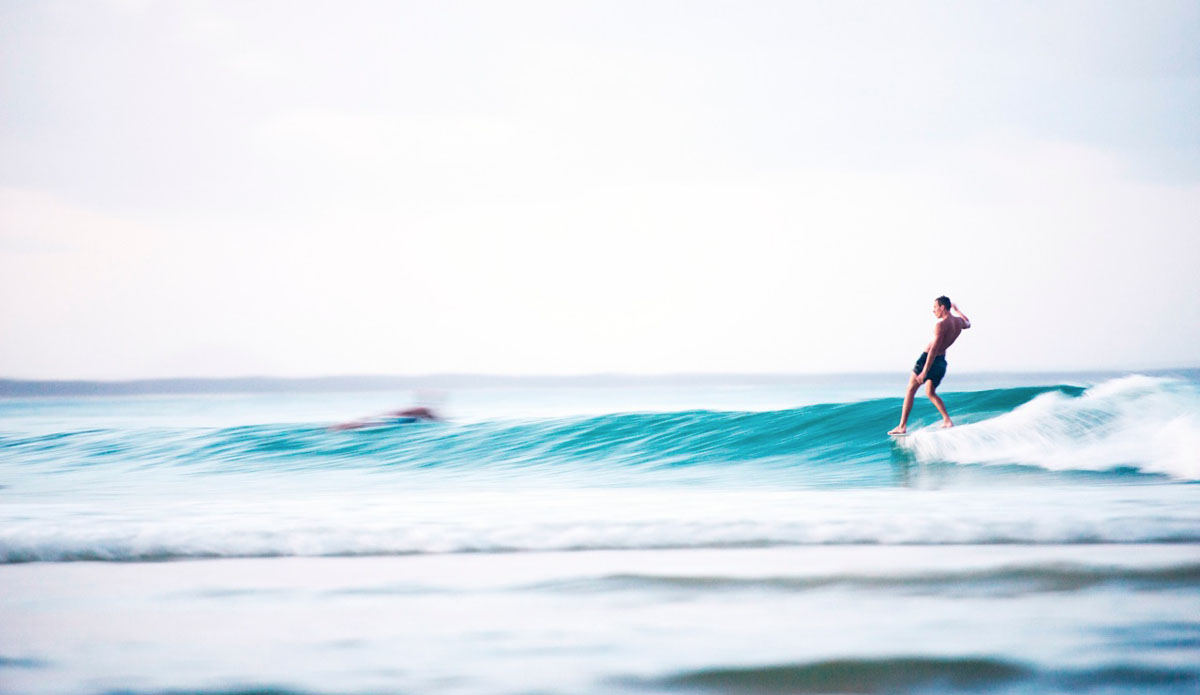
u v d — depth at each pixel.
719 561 3.72
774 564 3.64
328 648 2.71
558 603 3.14
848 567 3.56
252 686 2.43
